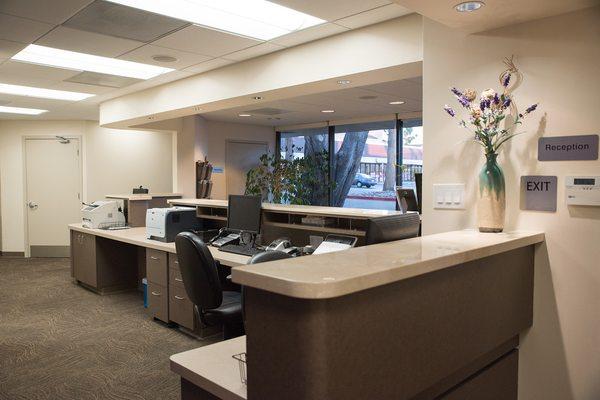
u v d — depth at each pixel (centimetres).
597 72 178
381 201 696
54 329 378
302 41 331
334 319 96
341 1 254
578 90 183
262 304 103
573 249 185
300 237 356
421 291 120
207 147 744
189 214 411
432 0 174
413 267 112
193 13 277
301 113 661
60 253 739
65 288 517
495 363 171
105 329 378
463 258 132
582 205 182
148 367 304
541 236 189
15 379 286
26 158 737
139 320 402
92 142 735
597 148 178
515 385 189
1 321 399
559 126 187
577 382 185
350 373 99
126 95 536
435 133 223
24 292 498
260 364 104
